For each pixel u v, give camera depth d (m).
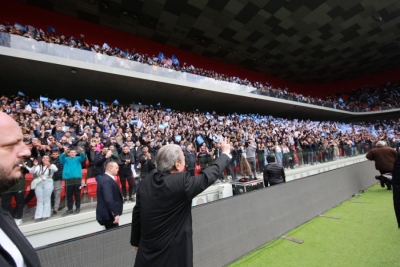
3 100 8.33
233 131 12.77
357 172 7.25
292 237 3.84
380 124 24.72
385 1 14.80
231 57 20.95
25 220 3.80
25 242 0.86
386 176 6.52
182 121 12.27
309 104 21.27
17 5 11.93
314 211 4.83
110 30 15.23
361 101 26.36
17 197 3.73
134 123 9.68
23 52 9.05
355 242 3.55
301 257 3.20
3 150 0.79
